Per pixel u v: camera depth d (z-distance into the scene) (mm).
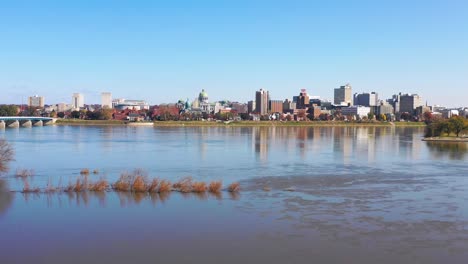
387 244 50000
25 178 87938
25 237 52156
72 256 46969
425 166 112688
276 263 45156
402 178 92250
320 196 72812
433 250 48281
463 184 85312
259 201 68625
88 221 58031
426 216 60750
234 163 115812
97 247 49312
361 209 64312
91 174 94438
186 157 129250
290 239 51594
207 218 59438
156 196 70938
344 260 45719
